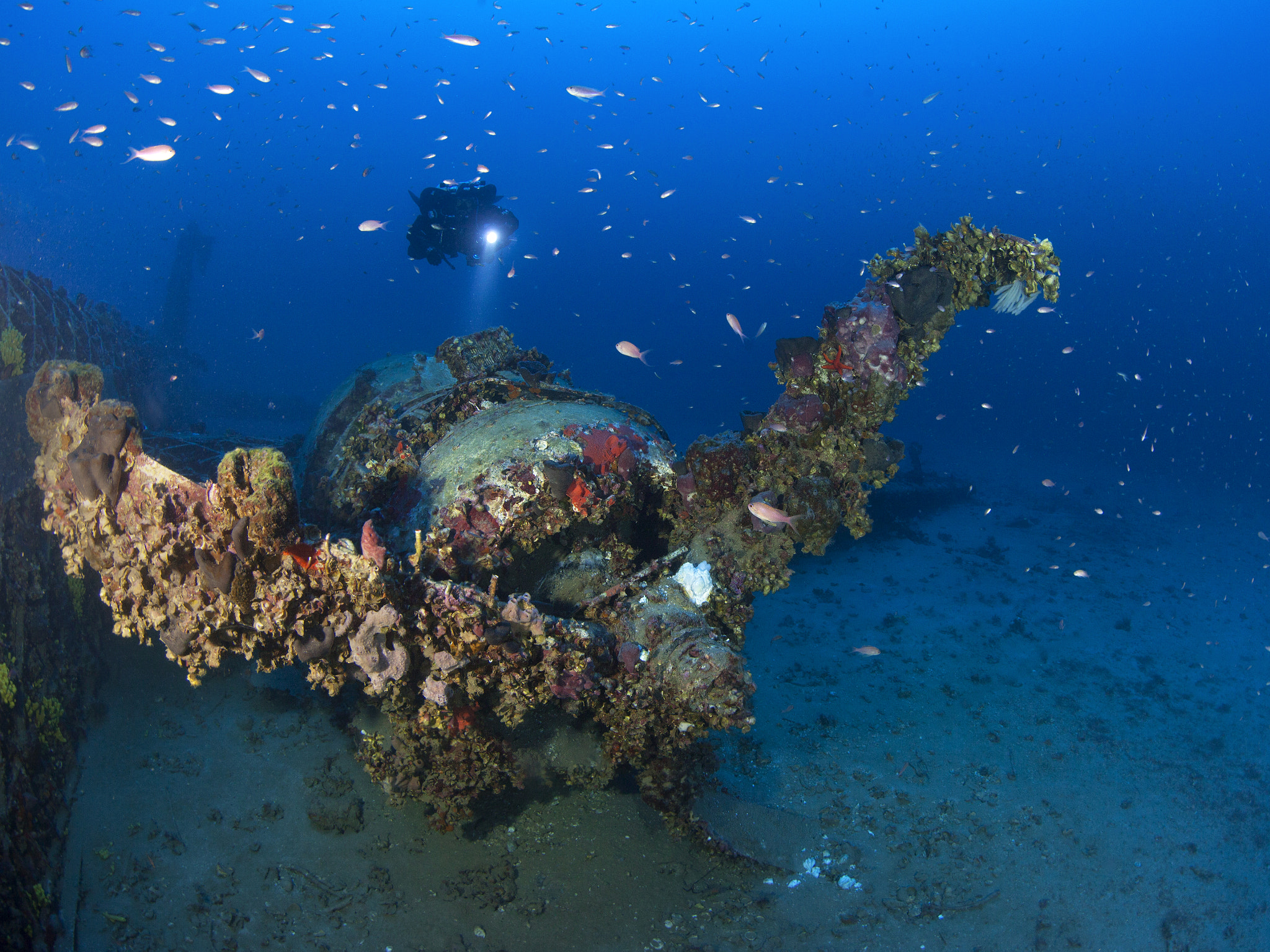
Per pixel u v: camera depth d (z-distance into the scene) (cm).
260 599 352
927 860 586
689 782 523
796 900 528
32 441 552
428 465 547
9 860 388
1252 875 602
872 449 520
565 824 554
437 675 409
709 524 534
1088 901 557
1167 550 1464
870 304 496
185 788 540
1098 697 867
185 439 845
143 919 436
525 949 455
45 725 481
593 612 505
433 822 508
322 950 437
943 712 812
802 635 988
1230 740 797
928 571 1246
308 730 618
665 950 468
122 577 383
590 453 500
